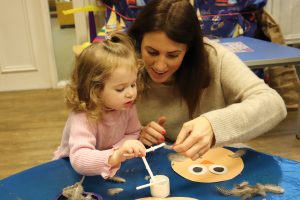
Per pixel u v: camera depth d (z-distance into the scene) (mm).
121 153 851
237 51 2133
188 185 854
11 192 836
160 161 974
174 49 1020
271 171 901
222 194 812
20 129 2715
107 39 1074
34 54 3488
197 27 1066
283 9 3477
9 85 3561
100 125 1021
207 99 1215
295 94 2922
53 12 3395
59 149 1095
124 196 819
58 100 3260
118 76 938
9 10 3316
